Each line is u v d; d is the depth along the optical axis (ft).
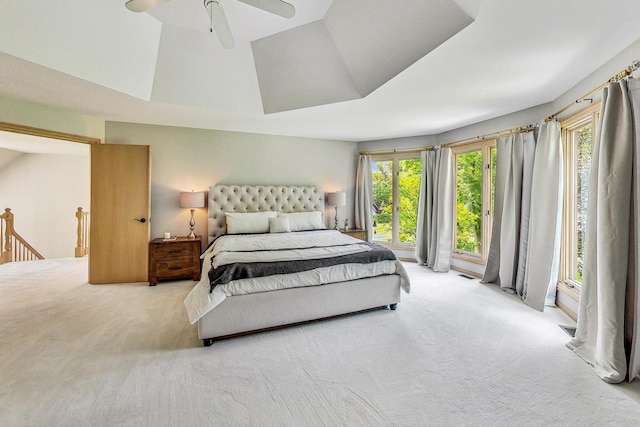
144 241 12.36
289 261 8.30
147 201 12.37
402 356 6.81
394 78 8.36
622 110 6.12
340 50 8.66
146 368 6.23
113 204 12.05
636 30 6.01
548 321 8.73
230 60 9.65
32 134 10.29
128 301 10.14
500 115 11.95
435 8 6.05
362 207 16.80
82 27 7.11
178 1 7.40
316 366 6.39
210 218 13.82
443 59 7.29
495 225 12.05
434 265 14.58
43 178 19.36
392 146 16.60
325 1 7.38
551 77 8.27
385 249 9.85
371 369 6.29
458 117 12.22
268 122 12.91
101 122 12.30
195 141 13.88
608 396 5.45
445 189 14.35
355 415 4.95
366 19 7.34
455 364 6.48
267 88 10.66
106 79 8.43
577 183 9.45
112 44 7.84
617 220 6.02
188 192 12.92
